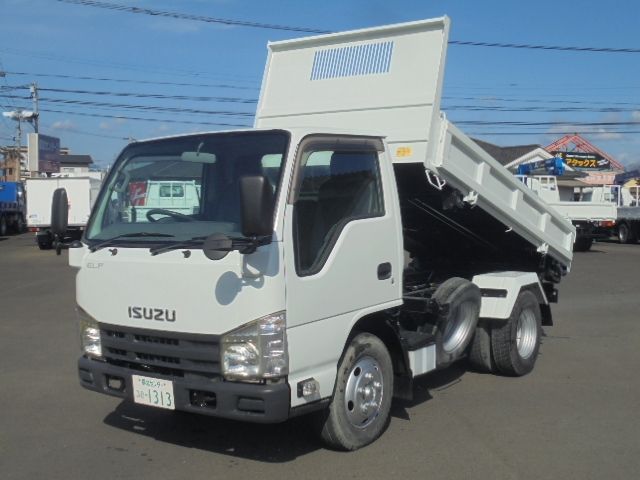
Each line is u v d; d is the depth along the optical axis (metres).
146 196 4.97
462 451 5.12
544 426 5.70
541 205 7.65
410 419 5.88
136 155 5.22
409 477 4.64
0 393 6.71
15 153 64.00
